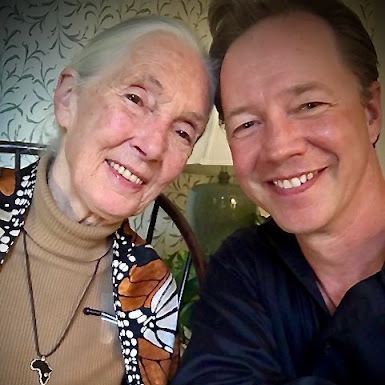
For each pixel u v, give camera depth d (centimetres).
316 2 42
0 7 103
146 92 46
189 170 94
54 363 47
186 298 70
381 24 76
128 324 50
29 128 103
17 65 103
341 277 45
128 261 52
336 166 41
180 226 59
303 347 46
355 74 42
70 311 49
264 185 44
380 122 44
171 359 52
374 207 43
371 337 40
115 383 51
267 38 42
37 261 48
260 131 43
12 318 47
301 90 40
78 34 100
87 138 46
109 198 47
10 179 51
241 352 44
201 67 48
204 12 93
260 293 48
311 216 42
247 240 52
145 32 47
